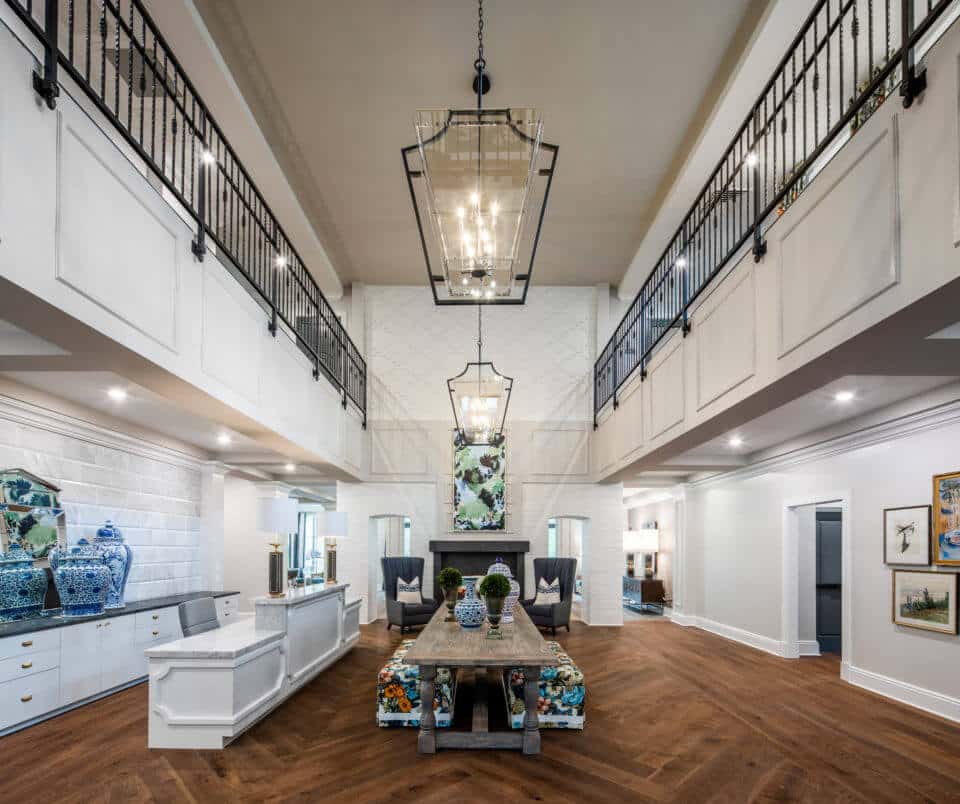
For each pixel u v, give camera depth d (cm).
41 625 535
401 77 712
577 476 1215
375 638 999
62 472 627
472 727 529
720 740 512
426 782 423
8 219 262
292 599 599
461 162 439
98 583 605
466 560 1172
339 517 852
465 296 519
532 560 1195
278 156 857
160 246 405
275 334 647
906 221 286
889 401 630
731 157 769
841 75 351
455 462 1218
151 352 392
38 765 444
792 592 869
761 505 944
